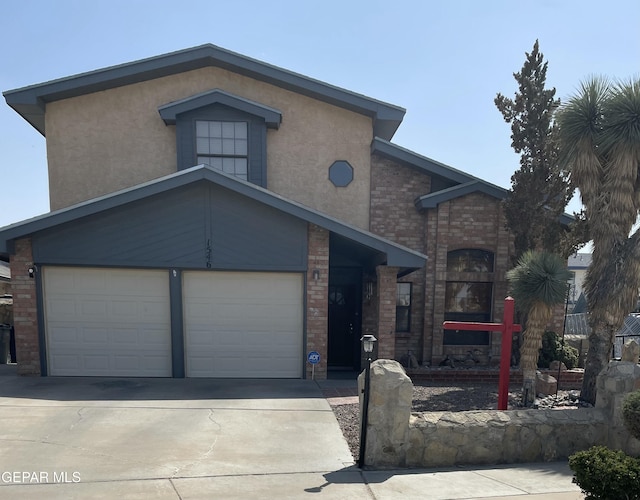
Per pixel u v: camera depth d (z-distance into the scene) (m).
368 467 4.71
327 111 10.87
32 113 10.64
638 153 6.94
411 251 8.33
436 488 4.14
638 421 3.81
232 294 8.59
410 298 10.98
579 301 21.84
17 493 3.79
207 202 8.31
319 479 4.31
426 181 11.02
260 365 8.69
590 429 5.27
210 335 8.58
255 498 3.81
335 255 10.91
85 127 10.33
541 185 9.62
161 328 8.47
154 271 8.39
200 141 10.32
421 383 9.16
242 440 5.27
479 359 10.68
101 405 6.50
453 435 4.94
